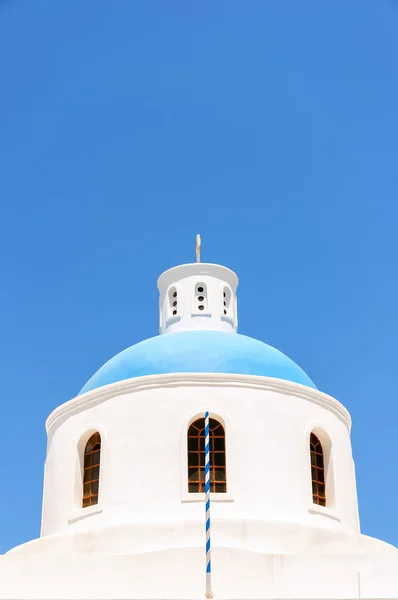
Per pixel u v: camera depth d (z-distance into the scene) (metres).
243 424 21.59
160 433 21.39
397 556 21.30
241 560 18.66
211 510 20.47
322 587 18.64
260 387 22.20
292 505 21.12
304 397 22.83
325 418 23.11
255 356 23.41
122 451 21.47
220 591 18.25
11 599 18.20
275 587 18.50
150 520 20.27
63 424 23.20
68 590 18.48
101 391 22.52
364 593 18.70
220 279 27.14
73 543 20.14
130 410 21.89
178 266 27.11
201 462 21.25
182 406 21.67
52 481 22.88
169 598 17.78
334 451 22.94
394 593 18.77
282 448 21.67
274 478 21.22
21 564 18.88
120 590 18.34
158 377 22.05
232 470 21.02
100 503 21.08
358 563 19.05
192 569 18.45
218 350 23.25
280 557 18.89
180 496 20.62
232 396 21.89
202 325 26.14
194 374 22.03
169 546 19.55
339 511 22.23
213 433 21.61
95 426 22.17
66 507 21.86
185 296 26.72
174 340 24.11
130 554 18.94
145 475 20.98
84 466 22.44
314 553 19.97
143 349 23.97
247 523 19.92
